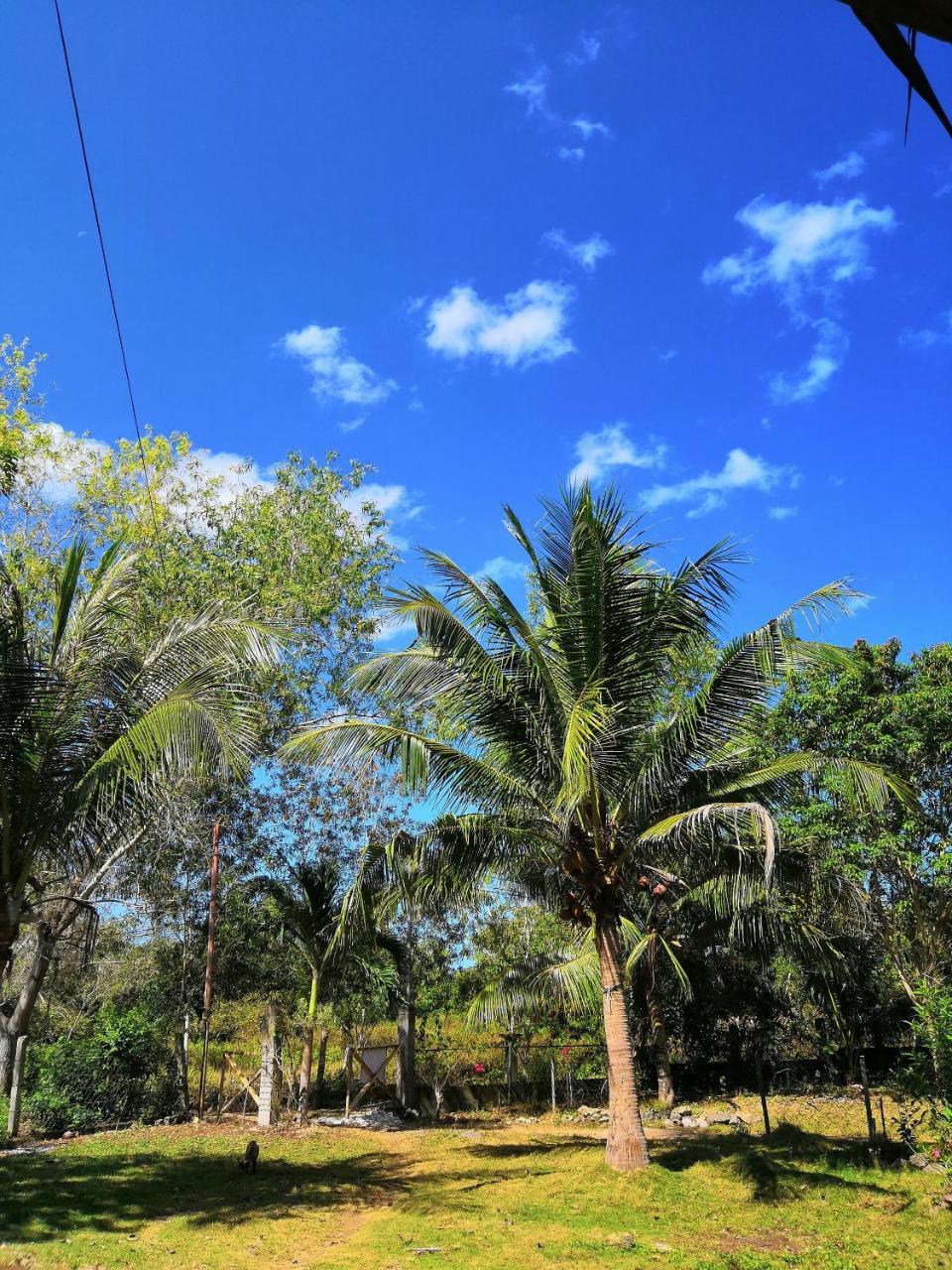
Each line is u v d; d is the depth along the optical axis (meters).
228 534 24.53
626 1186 11.44
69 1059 17.73
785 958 16.81
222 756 11.37
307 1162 14.15
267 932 21.42
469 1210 10.77
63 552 21.38
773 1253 8.98
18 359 22.22
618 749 12.45
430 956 22.94
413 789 12.23
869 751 18.44
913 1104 13.40
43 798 11.17
